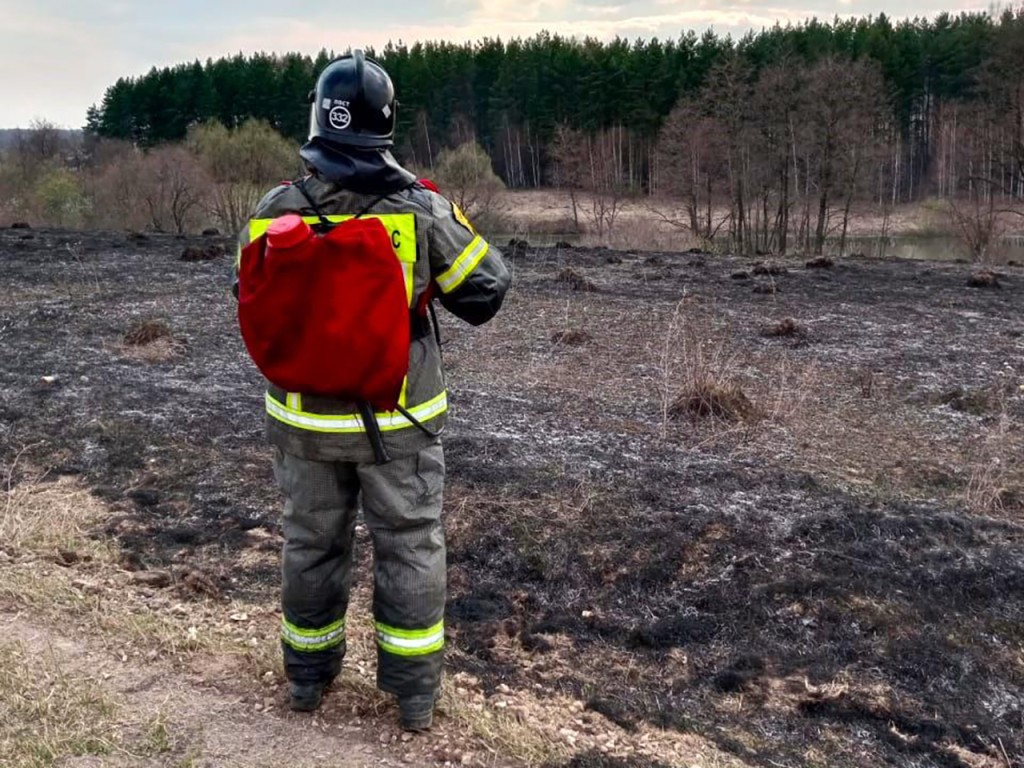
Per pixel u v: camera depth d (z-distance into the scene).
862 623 3.68
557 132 45.00
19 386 6.37
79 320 8.57
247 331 2.50
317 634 2.87
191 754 2.72
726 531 4.30
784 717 3.21
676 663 3.49
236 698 3.00
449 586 3.94
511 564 4.11
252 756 2.73
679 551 4.14
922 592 3.90
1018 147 26.50
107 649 3.26
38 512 4.42
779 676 3.41
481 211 31.72
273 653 3.26
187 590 3.81
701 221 34.22
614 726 3.09
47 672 3.09
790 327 8.34
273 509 4.61
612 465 5.05
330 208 2.58
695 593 3.90
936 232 33.22
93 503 4.65
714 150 29.52
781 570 4.00
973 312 9.74
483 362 7.36
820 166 27.66
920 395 6.64
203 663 3.19
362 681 3.10
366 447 2.61
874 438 5.75
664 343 7.94
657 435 5.62
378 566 2.78
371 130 2.58
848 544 4.23
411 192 2.62
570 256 14.12
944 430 5.93
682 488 4.77
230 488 4.82
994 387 6.80
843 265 13.84
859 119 27.83
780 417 6.05
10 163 36.47
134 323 8.47
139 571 4.00
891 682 3.38
